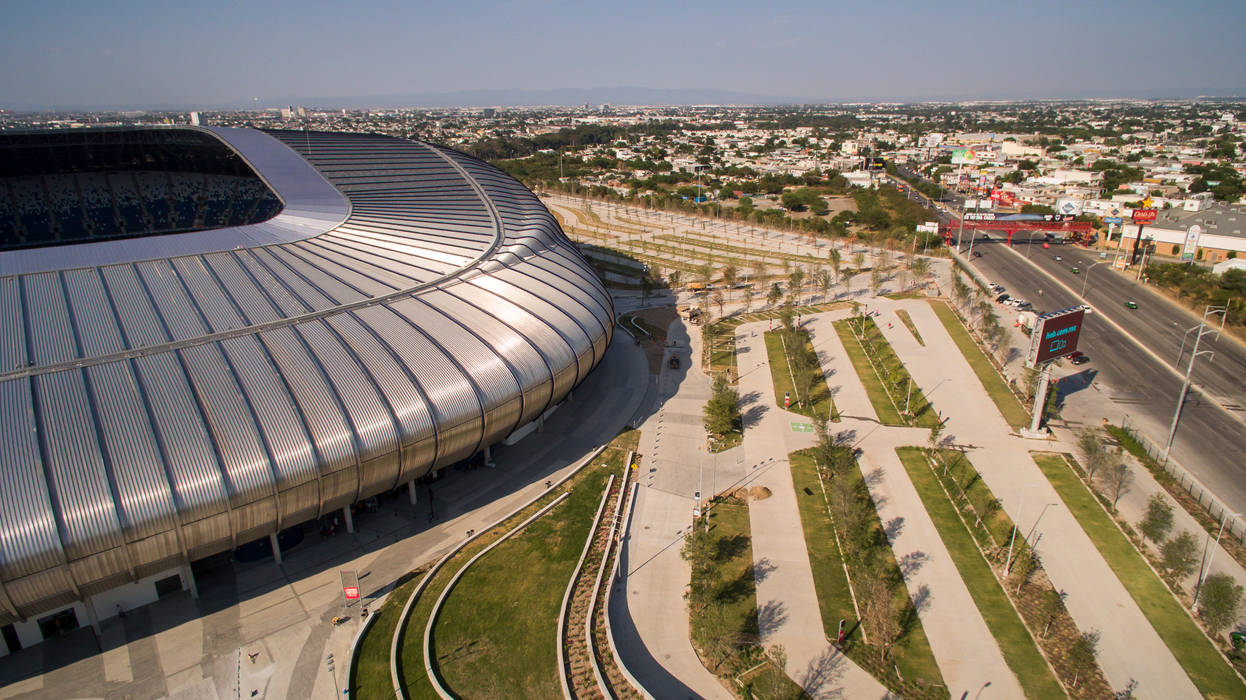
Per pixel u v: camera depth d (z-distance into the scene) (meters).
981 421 69.50
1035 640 41.34
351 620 41.69
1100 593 45.25
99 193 102.44
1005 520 52.78
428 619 41.91
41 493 33.84
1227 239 124.25
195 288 51.22
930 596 44.88
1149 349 89.56
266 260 57.69
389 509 52.50
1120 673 38.94
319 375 44.34
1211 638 41.47
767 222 180.12
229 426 39.38
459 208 80.19
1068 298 112.75
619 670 38.75
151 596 42.59
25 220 96.00
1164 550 46.19
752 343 92.38
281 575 45.38
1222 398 74.94
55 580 34.59
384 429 43.62
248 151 85.75
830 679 38.53
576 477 57.94
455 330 53.03
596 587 44.94
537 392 53.81
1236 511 53.94
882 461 61.75
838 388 78.06
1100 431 67.25
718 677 38.66
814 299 113.88
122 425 37.53
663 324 99.88
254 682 37.25
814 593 45.28
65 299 47.06
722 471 59.88
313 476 40.81
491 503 53.84
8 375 38.94
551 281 66.31
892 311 106.19
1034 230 149.38
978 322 99.56
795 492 56.84
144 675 37.47
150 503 35.75
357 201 75.44
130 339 43.88
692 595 43.62
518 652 39.91
